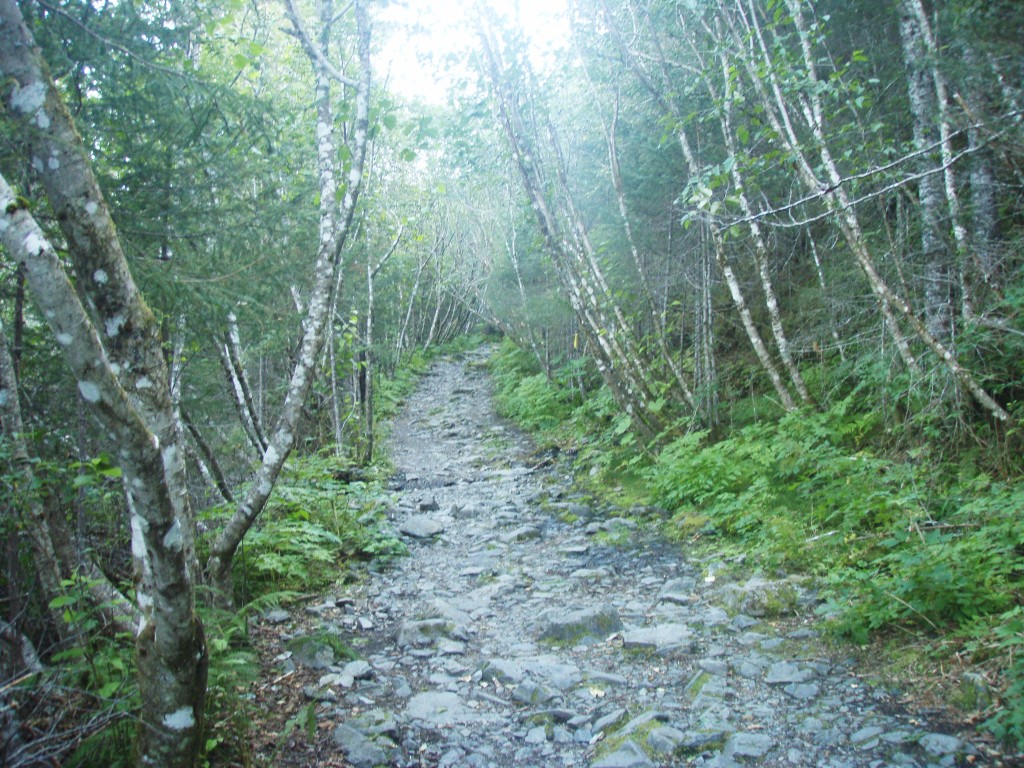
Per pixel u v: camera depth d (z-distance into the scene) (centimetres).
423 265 2564
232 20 597
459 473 1345
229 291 559
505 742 395
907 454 709
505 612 622
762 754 356
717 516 810
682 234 1170
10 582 404
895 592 472
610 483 1095
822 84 724
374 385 2139
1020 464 612
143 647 322
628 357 1155
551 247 1155
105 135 547
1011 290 632
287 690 462
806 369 1006
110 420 259
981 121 550
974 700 371
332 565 760
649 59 1109
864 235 795
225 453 978
